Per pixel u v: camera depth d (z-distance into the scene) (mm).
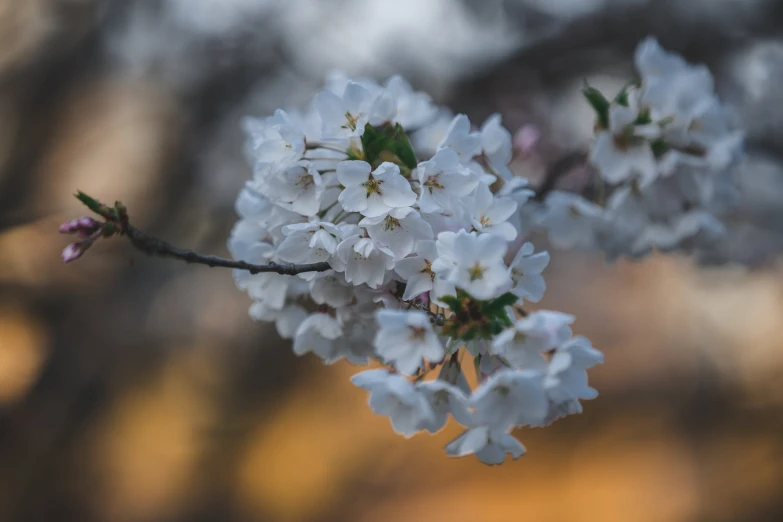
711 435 3092
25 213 1755
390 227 788
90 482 2062
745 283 1870
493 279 762
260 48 1909
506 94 1720
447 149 784
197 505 2596
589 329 3559
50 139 1844
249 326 2506
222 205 1983
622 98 929
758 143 1469
